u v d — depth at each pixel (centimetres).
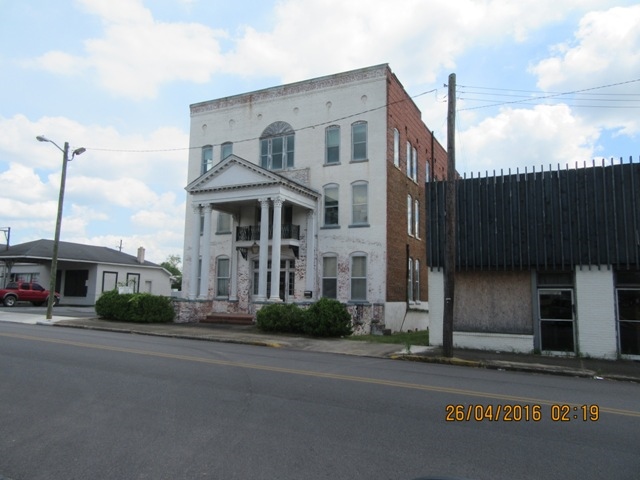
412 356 1479
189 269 2916
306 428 643
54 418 675
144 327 2173
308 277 2536
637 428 695
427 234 1847
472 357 1506
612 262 1567
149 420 669
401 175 2709
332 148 2620
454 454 560
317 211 2595
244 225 2739
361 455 548
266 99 2820
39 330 1873
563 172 1672
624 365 1428
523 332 1677
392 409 756
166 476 488
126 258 4675
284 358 1335
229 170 2484
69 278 4253
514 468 521
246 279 2684
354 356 1502
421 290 3014
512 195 1730
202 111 3008
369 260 2466
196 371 1040
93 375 964
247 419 679
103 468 507
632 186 1575
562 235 1641
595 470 520
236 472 497
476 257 1745
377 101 2539
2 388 844
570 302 1638
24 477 487
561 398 898
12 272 4403
